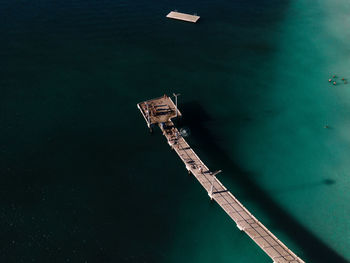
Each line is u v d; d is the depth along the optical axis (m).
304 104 76.81
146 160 60.12
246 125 70.00
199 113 72.62
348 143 66.06
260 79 85.44
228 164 60.38
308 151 63.91
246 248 47.00
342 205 53.62
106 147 62.31
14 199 51.53
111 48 97.12
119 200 52.75
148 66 88.94
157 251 46.16
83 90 78.00
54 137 63.88
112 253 45.44
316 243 47.88
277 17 122.44
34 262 43.50
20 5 124.00
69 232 47.50
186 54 95.56
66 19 114.69
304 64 92.62
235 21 118.00
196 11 125.56
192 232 48.78
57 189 53.69
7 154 59.34
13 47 94.88
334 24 117.94
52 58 90.62
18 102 72.56
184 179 56.88
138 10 124.75
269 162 61.25
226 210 48.34
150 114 67.81
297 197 54.78
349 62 94.12
